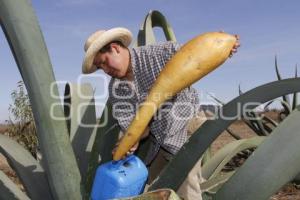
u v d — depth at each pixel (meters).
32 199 2.69
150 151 2.94
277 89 1.94
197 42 2.33
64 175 2.30
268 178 1.98
